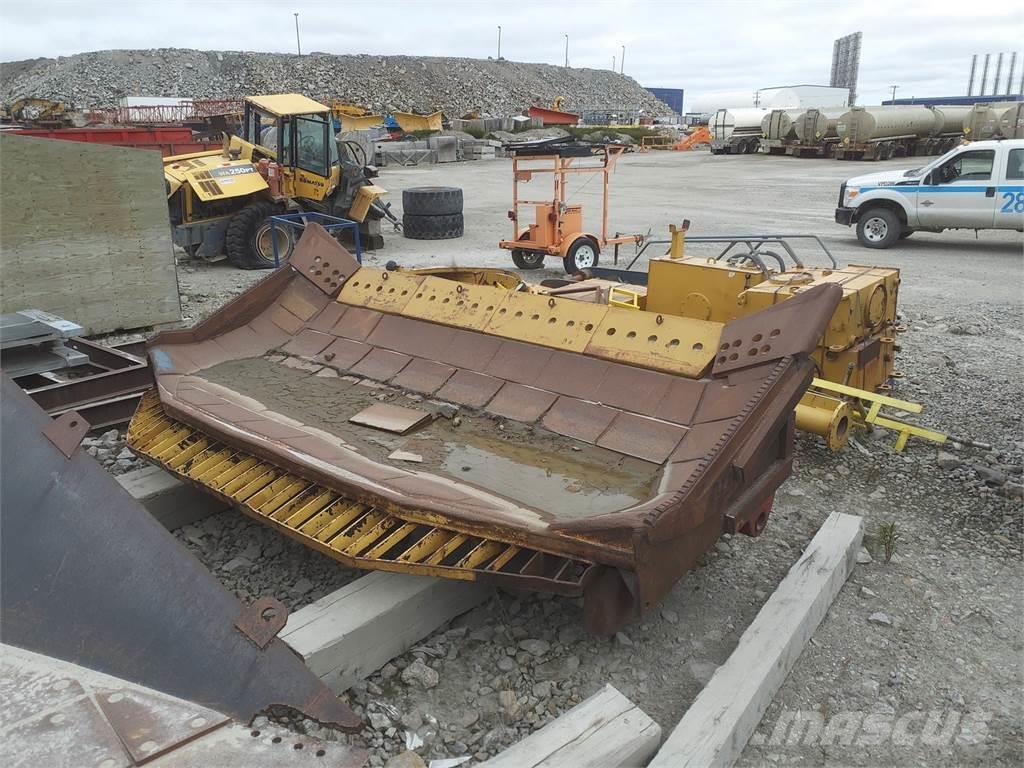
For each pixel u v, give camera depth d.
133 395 5.32
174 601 2.30
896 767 2.58
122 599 2.26
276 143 12.30
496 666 3.02
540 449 3.42
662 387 3.44
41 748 1.73
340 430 3.67
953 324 8.21
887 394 6.06
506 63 80.25
